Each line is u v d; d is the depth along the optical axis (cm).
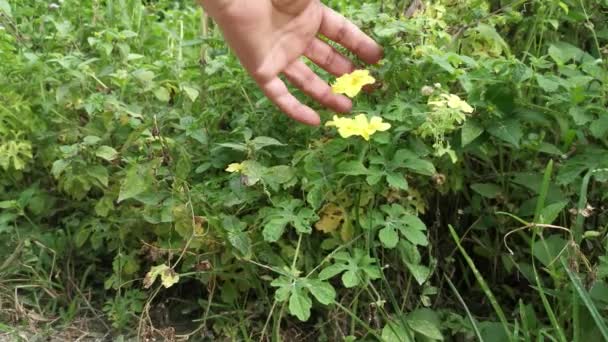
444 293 46
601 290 37
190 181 45
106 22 58
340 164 39
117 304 44
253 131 45
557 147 45
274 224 38
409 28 41
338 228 42
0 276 47
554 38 49
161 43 60
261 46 39
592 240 43
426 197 45
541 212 37
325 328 42
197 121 43
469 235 47
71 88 48
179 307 46
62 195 52
